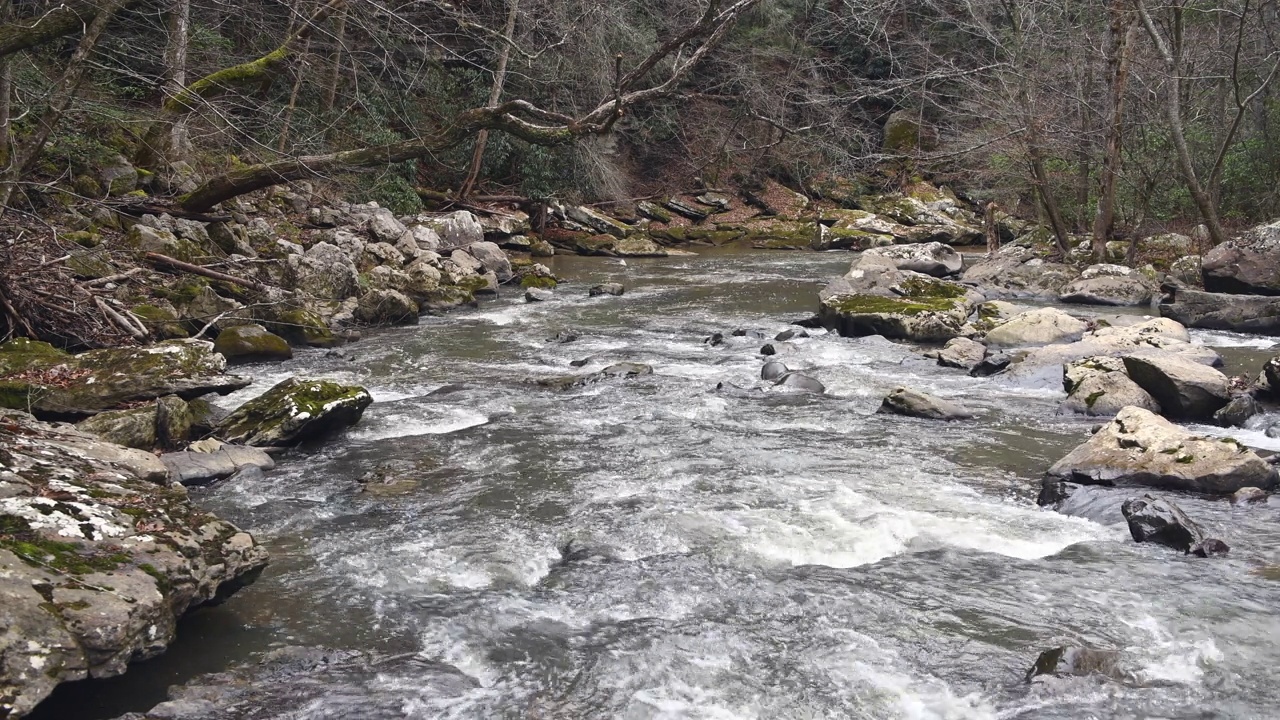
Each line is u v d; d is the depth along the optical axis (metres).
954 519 6.46
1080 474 7.14
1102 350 11.37
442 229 21.33
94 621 3.98
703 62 29.34
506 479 7.35
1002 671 4.49
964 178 30.06
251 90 17.36
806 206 34.41
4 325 10.01
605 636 4.85
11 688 3.65
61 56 14.98
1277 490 6.85
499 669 4.54
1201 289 16.66
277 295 14.09
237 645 4.72
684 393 10.28
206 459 7.45
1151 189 20.81
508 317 16.03
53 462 5.15
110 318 10.70
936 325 13.53
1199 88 22.78
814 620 5.00
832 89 32.75
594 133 13.25
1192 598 5.22
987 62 25.16
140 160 16.47
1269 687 4.33
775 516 6.50
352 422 8.83
